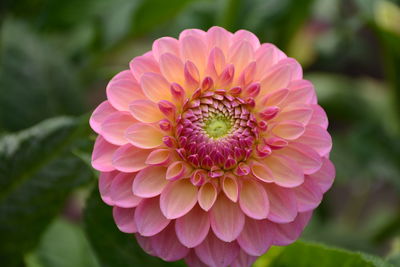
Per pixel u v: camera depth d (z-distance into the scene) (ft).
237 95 1.62
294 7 2.24
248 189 1.60
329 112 2.59
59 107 2.08
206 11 2.32
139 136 1.57
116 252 1.78
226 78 1.61
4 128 2.03
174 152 1.61
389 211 2.75
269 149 1.59
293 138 1.60
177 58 1.59
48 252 2.04
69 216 2.89
